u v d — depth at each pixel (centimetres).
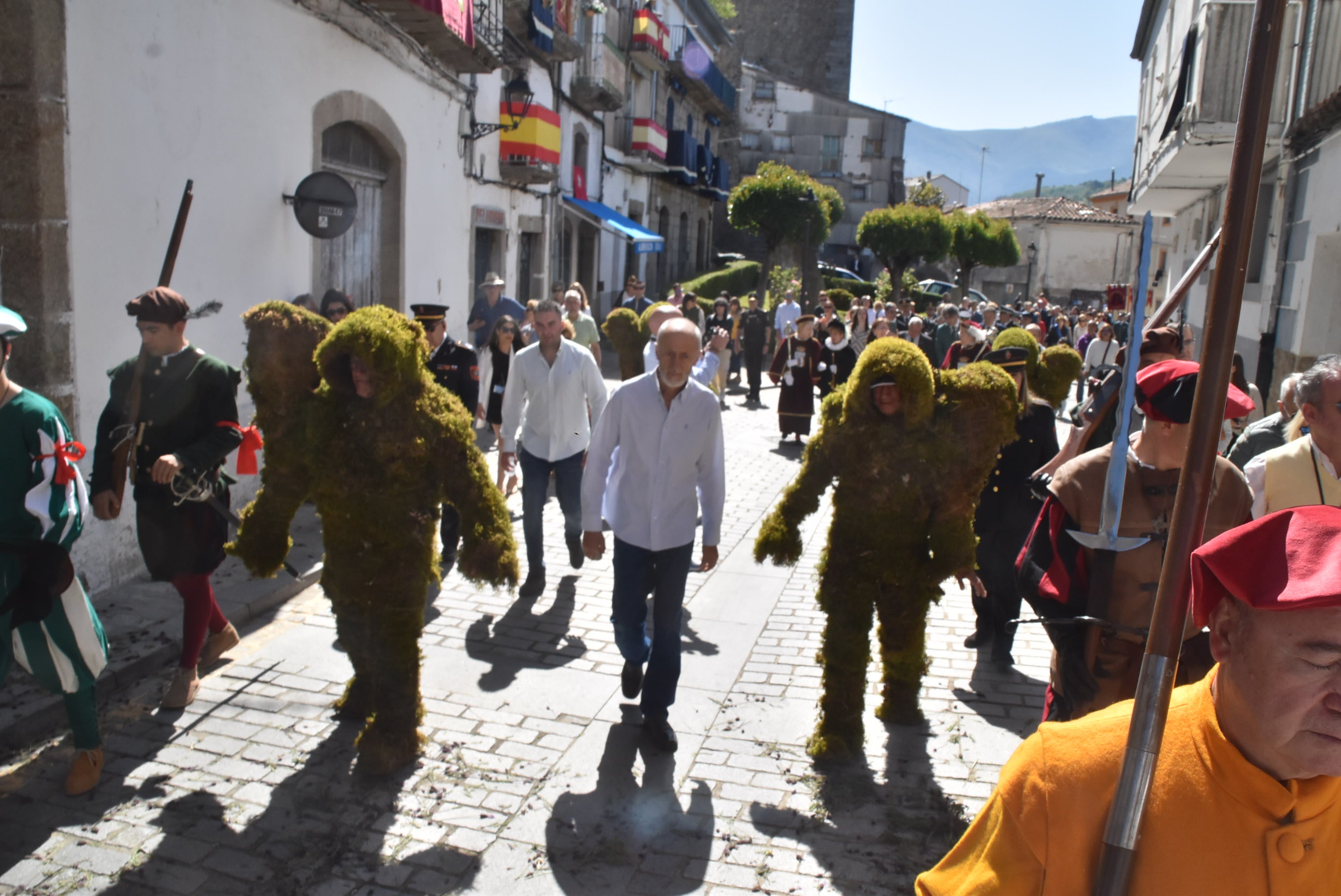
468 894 337
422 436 407
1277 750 138
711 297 3067
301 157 825
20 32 514
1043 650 575
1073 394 1938
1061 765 150
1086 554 308
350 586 415
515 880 346
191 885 336
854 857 363
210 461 432
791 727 468
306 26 820
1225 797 142
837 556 441
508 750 439
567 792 405
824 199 3619
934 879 159
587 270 2294
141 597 587
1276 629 134
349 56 901
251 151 747
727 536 823
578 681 516
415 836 370
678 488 448
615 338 973
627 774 421
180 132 657
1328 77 1016
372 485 404
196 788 397
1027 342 555
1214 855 141
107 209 586
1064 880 147
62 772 405
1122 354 456
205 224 693
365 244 1006
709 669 538
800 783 416
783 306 2141
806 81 5066
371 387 401
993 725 473
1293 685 132
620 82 2292
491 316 1086
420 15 956
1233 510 299
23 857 348
